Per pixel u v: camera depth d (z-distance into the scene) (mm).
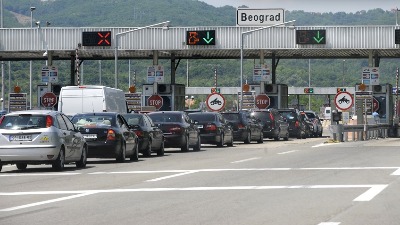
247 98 117750
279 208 28625
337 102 90938
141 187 36844
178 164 52719
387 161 52500
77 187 37312
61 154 47719
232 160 55969
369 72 110438
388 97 112062
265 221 25453
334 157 57688
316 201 30594
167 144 69375
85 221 26016
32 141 46781
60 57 122250
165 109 116062
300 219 25781
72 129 50656
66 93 73812
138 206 29750
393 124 112750
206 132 79000
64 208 29453
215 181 39344
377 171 44188
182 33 107375
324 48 106250
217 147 80438
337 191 34000
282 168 47219
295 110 110875
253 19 111375
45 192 35281
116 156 55000
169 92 115812
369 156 58469
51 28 107438
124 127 57188
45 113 47719
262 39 107750
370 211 27625
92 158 61094
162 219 26203
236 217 26438
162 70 112812
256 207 28969
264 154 63500
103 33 107062
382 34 105188
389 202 30109
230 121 88188
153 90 115438
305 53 117812
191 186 37000
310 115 124938
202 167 49125
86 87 73625
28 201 31906
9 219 26719
